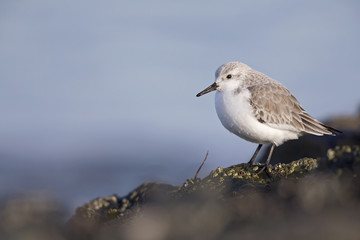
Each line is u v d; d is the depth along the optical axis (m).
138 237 7.78
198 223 7.71
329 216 6.75
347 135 16.06
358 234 5.97
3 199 19.47
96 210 12.49
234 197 8.75
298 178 9.20
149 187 12.65
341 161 8.46
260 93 12.04
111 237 8.25
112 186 22.48
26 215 16.30
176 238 7.38
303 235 6.25
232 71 12.46
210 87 12.57
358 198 7.22
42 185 23.00
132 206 12.10
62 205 18.50
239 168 11.20
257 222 7.23
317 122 12.46
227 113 12.22
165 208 9.13
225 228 7.31
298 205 7.52
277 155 16.77
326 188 7.62
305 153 16.20
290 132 12.26
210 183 10.19
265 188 9.03
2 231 10.80
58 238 9.52
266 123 11.94
